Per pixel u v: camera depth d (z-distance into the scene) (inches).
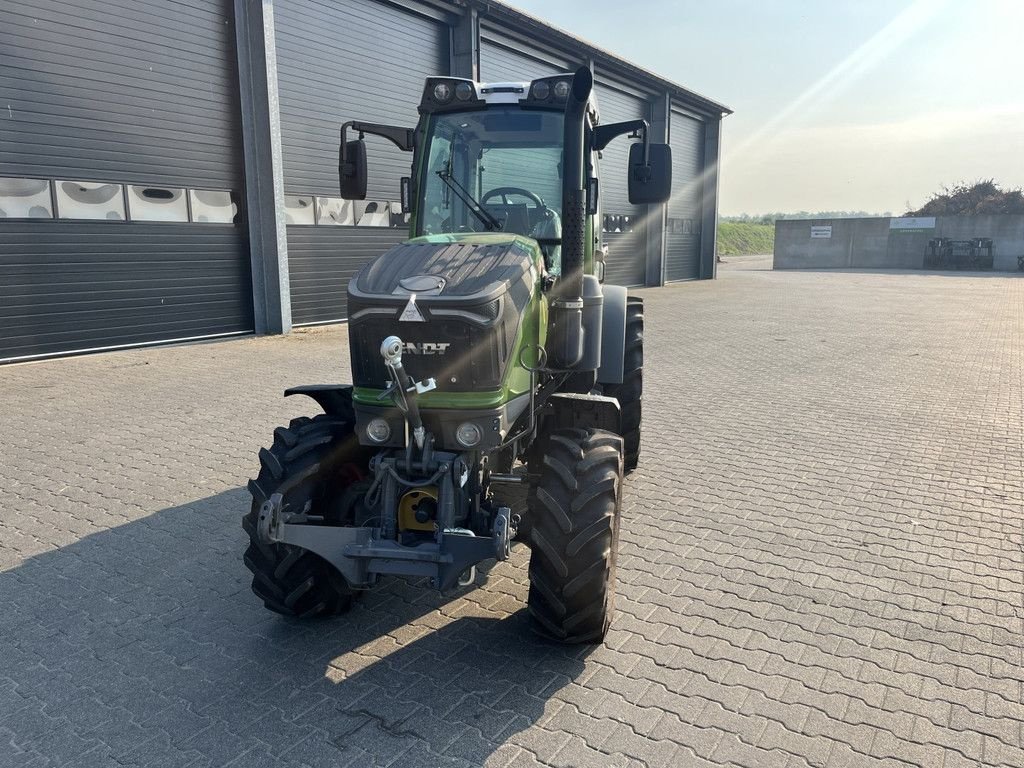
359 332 135.9
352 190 189.2
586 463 135.8
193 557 181.8
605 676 134.3
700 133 1177.4
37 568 175.8
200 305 502.6
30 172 406.9
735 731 119.6
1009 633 148.7
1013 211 2171.5
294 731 119.7
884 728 120.3
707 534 196.9
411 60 636.1
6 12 388.8
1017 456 262.8
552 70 804.0
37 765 112.3
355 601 161.5
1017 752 114.7
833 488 231.5
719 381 395.9
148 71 455.5
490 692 129.7
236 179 514.3
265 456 144.3
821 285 1128.2
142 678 134.0
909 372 419.5
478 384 133.0
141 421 299.4
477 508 138.2
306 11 543.2
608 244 969.5
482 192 185.2
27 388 355.9
